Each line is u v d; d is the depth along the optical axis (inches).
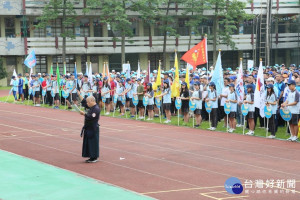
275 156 593.6
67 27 2139.5
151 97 970.7
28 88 1439.5
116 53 2209.6
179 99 896.3
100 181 462.9
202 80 898.7
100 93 1141.7
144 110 1008.2
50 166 532.7
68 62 2182.6
